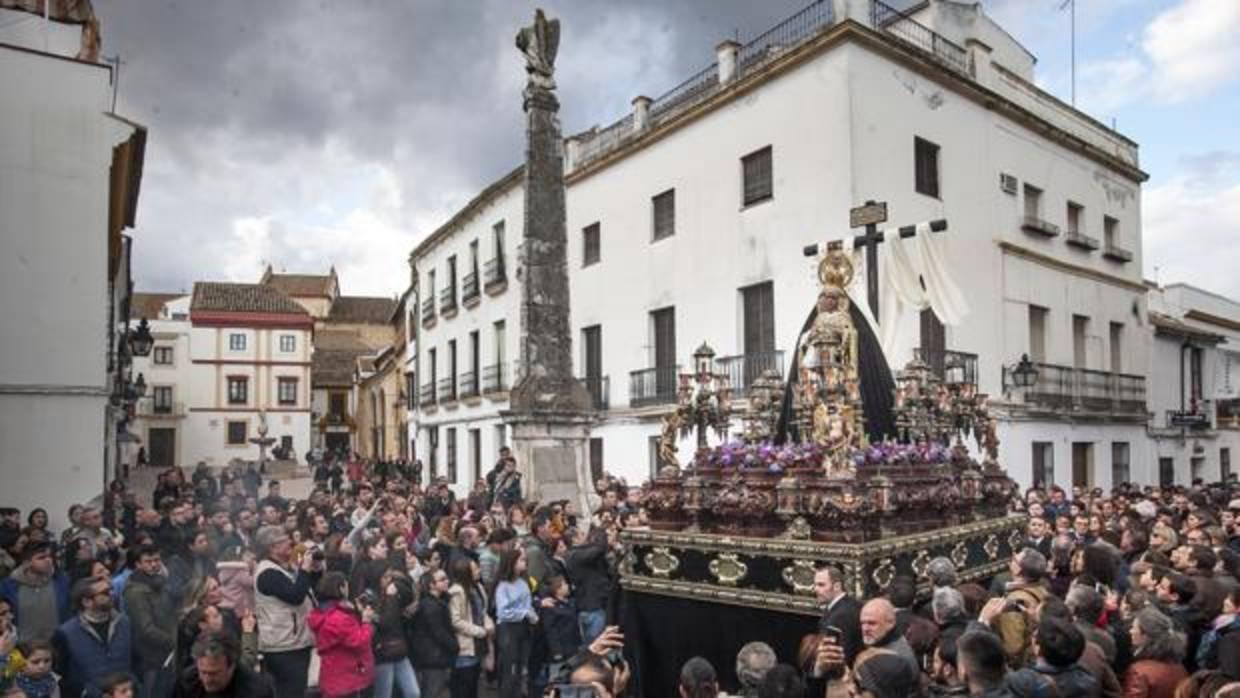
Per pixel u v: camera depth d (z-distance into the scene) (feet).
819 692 15.03
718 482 19.89
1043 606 15.39
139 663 20.58
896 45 53.98
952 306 27.12
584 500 42.01
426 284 114.93
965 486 21.29
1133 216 79.71
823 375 20.02
